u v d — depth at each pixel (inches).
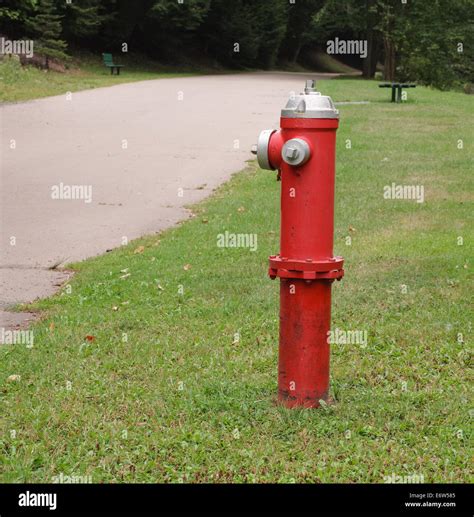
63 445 163.6
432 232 356.2
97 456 159.8
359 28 1980.8
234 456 159.0
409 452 161.3
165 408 180.9
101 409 180.9
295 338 173.9
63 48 1535.4
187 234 367.2
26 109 872.3
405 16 1779.0
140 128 749.3
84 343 225.8
